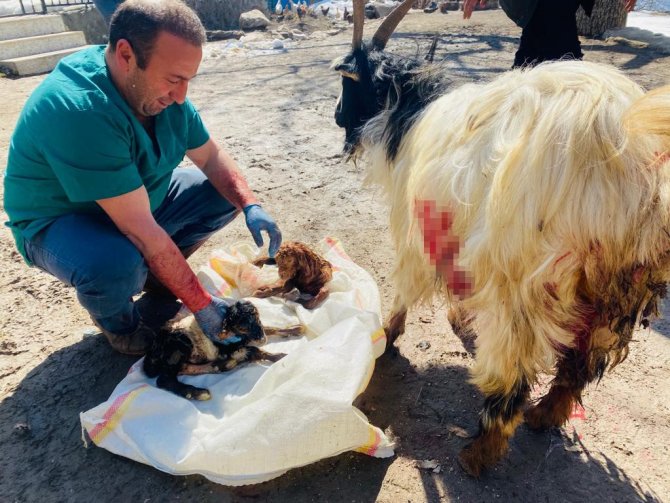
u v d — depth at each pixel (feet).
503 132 6.45
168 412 7.99
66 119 7.73
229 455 7.27
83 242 8.57
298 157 18.37
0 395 9.29
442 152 7.18
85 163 7.84
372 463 8.17
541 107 6.22
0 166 17.70
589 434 8.60
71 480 7.91
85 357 10.06
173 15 7.38
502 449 7.86
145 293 11.80
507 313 6.75
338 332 8.66
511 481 7.89
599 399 9.19
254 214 9.99
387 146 9.27
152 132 8.91
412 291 9.09
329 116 22.35
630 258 6.03
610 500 7.60
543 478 7.94
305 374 7.89
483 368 7.45
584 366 7.37
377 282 12.28
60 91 7.86
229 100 25.00
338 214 14.89
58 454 8.29
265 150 18.94
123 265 8.57
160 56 7.45
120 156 8.03
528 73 6.88
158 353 8.70
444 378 9.72
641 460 8.16
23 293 11.80
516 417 7.55
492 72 26.43
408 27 42.70
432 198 7.16
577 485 7.82
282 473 7.63
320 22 46.78
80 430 8.66
